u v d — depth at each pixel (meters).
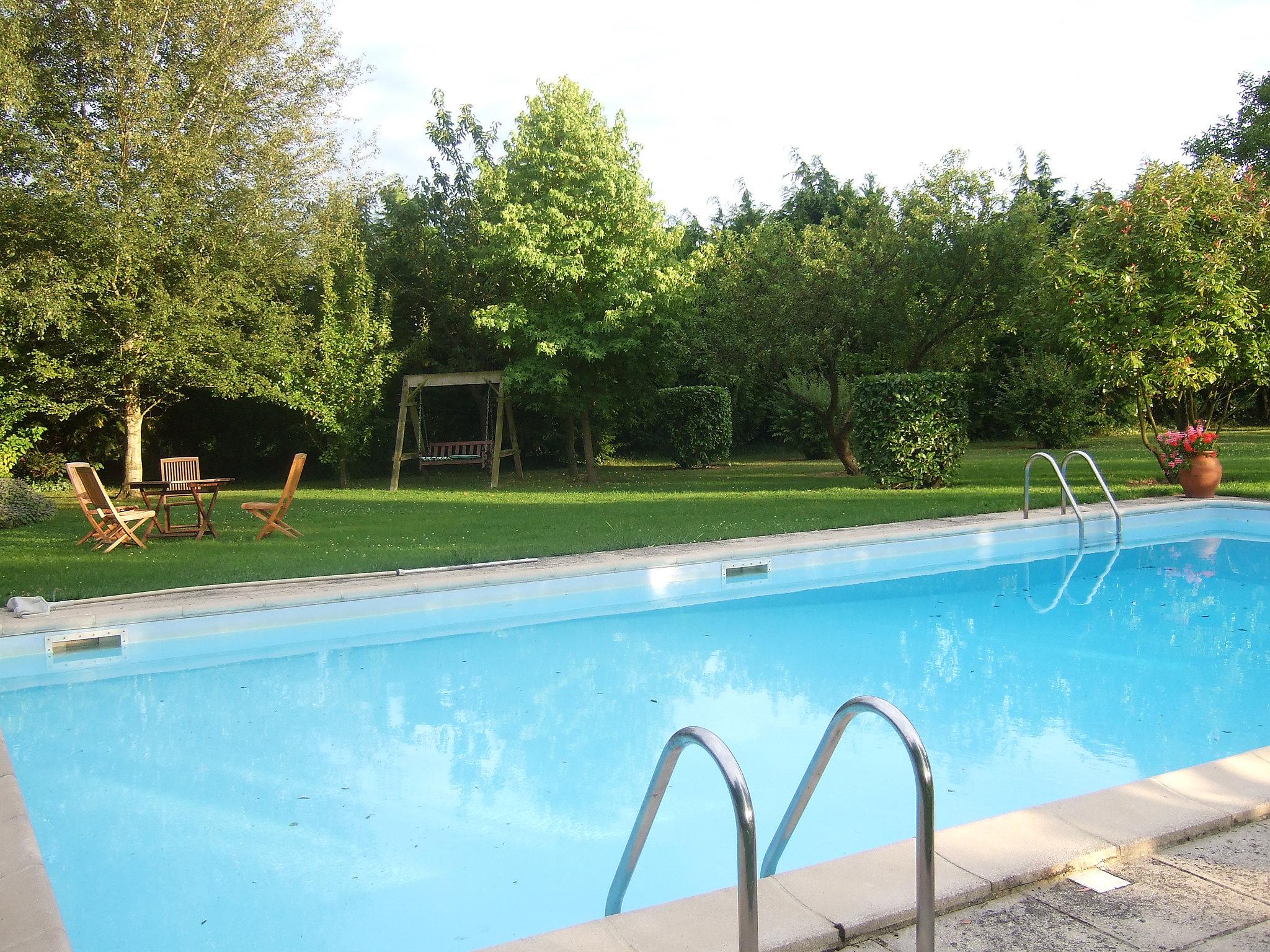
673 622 7.31
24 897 2.64
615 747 4.77
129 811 4.03
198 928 3.07
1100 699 5.29
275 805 4.09
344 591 7.04
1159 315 12.28
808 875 2.57
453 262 20.69
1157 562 9.32
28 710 5.40
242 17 16.70
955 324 15.57
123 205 15.74
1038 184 25.92
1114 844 2.69
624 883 2.52
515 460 19.41
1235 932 2.31
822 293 15.43
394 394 21.61
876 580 8.75
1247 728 4.79
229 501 15.25
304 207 17.92
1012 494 13.02
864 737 4.79
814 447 23.08
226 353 16.78
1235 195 12.20
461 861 3.55
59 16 15.91
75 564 8.76
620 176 16.53
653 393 18.64
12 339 15.59
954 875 2.53
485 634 7.02
